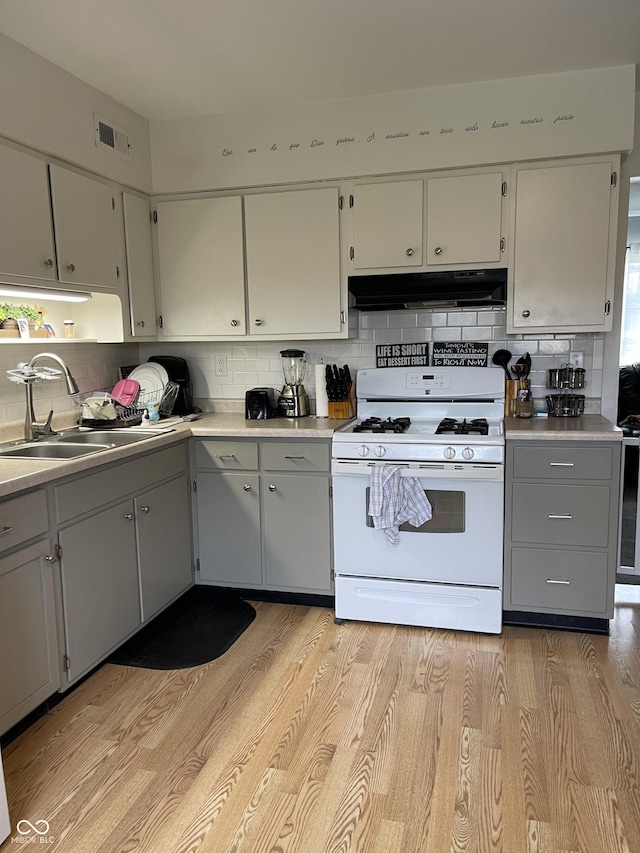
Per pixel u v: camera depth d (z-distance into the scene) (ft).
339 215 9.88
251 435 9.49
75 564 7.19
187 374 11.48
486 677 7.63
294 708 7.06
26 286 7.80
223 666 8.04
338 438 8.90
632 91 8.63
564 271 9.20
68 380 8.50
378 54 8.11
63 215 8.41
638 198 16.44
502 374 9.93
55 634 6.88
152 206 10.66
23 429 8.89
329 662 8.07
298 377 11.24
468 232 9.41
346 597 9.19
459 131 9.23
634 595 10.05
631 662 7.93
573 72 8.75
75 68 8.31
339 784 5.83
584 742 6.35
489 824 5.31
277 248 10.19
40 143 7.94
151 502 8.79
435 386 10.16
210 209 10.39
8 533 6.14
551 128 8.93
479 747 6.31
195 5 6.79
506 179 9.21
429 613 8.87
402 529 8.83
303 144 9.83
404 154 9.46
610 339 10.05
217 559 10.04
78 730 6.73
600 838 5.13
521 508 8.54
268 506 9.63
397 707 7.03
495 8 7.00
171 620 9.44
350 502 9.00
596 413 10.26
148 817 5.47
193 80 8.79
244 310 10.47
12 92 7.48
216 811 5.52
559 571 8.57
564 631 8.82
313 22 7.24
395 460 8.66
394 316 10.77
